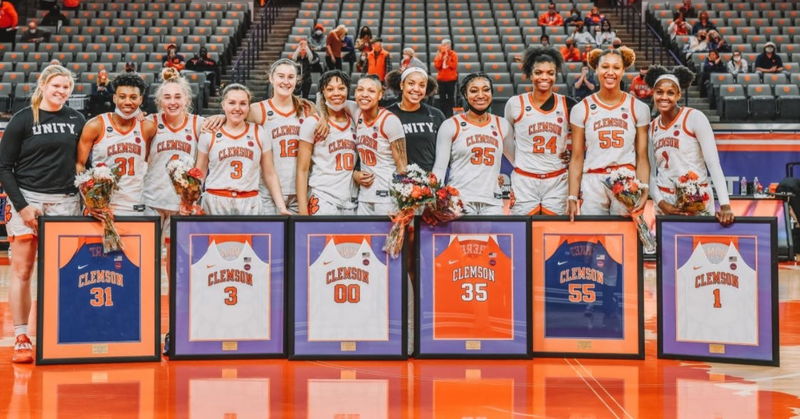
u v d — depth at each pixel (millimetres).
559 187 6059
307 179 6004
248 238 5555
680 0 20578
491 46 17547
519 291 5570
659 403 4371
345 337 5516
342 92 5859
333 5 19656
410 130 6074
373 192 5902
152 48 17641
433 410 4203
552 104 6047
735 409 4250
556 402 4383
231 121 5750
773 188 12547
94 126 5699
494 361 5496
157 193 5973
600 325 5582
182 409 4215
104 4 19781
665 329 5594
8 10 18203
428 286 5562
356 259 5543
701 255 5539
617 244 5590
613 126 5859
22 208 5449
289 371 5152
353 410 4199
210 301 5523
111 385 4758
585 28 18328
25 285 5520
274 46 19266
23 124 5520
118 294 5465
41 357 5328
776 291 5367
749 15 19297
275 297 5566
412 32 18500
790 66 16859
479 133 5910
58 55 17375
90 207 5383
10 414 4125
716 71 16562
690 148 5941
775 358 5336
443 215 5484
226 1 20859
